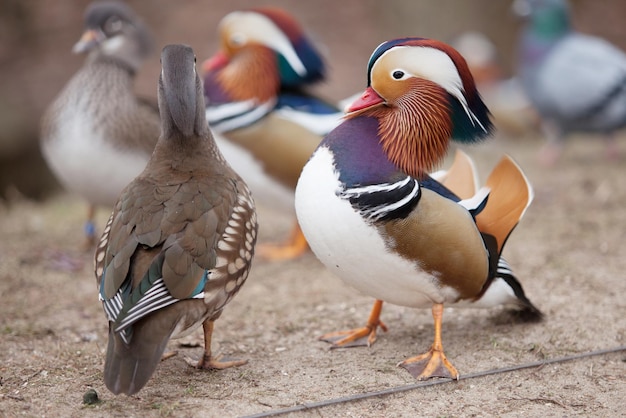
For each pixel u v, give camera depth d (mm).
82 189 10180
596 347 7332
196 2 24703
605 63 14719
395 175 6309
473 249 6535
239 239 6305
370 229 6230
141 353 5516
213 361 6902
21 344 7598
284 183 10234
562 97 14875
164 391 6418
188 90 6527
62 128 9789
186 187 6355
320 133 10172
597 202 12578
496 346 7328
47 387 6535
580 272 9445
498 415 6102
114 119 9781
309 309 8641
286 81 10469
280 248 10906
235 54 10328
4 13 22938
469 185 7391
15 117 19141
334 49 23234
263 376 6762
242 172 10297
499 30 23250
